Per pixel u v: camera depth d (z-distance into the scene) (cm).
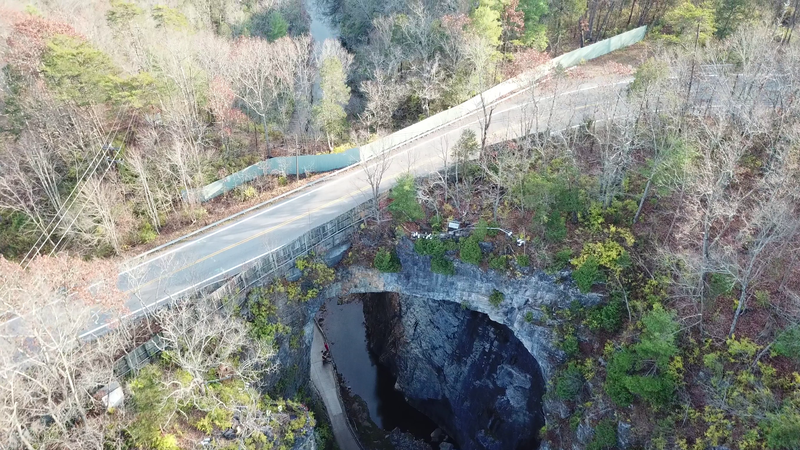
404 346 6731
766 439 3812
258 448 4553
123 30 6812
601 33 8206
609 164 5041
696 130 5062
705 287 4672
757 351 4219
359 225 5678
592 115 5903
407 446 6238
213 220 5900
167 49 6316
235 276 5012
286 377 5522
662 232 5125
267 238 5584
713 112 5472
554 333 5178
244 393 4759
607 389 4616
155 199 6019
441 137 6556
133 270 4894
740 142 5078
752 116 4934
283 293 5297
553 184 5034
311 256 5441
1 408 3516
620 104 5819
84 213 5416
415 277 5656
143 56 6500
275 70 7131
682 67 5469
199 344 4712
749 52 5541
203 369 4438
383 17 8488
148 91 6012
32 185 5762
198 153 6259
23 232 5575
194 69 6378
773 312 4369
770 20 6391
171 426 4366
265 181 6412
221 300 4869
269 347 5084
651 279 4888
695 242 4791
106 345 4306
